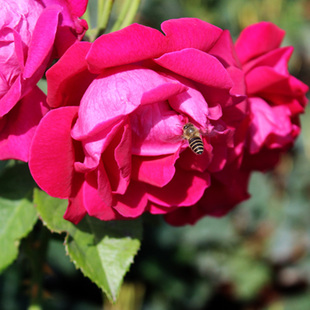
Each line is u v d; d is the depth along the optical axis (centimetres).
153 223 48
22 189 42
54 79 37
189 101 38
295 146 95
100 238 41
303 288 101
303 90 43
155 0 78
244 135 42
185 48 38
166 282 93
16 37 37
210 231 92
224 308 103
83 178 39
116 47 37
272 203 98
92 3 59
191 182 41
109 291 41
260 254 98
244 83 41
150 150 39
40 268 45
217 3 87
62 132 38
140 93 37
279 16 91
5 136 39
